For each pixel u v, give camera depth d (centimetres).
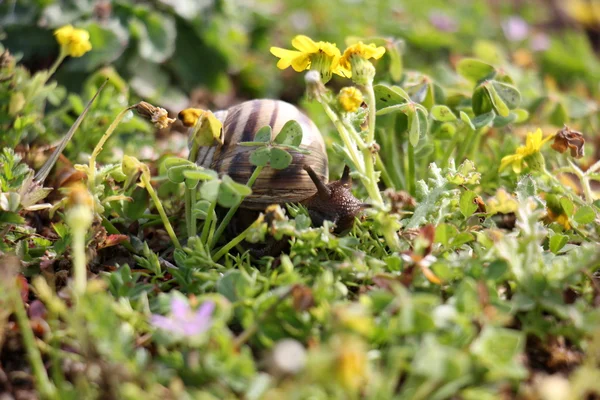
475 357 30
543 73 67
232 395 30
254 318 31
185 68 54
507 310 31
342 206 36
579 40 70
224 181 34
